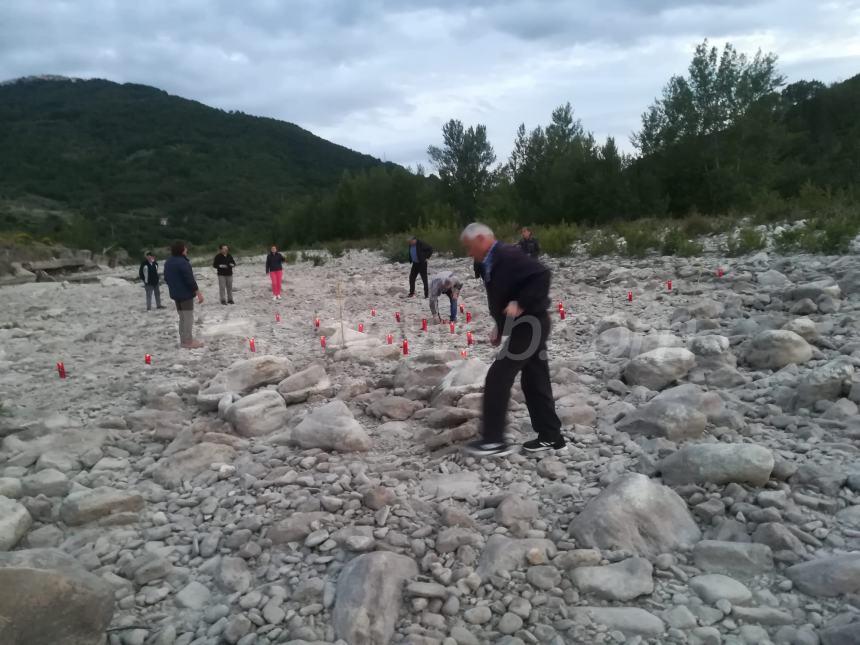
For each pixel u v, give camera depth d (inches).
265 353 366.0
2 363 368.8
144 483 192.1
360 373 296.2
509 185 1407.5
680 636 107.4
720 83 1088.8
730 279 422.0
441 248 954.1
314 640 113.4
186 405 267.1
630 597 118.7
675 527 137.2
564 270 597.3
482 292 564.7
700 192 1054.4
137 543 156.7
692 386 214.1
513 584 124.7
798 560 123.9
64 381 324.5
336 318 482.9
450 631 113.3
